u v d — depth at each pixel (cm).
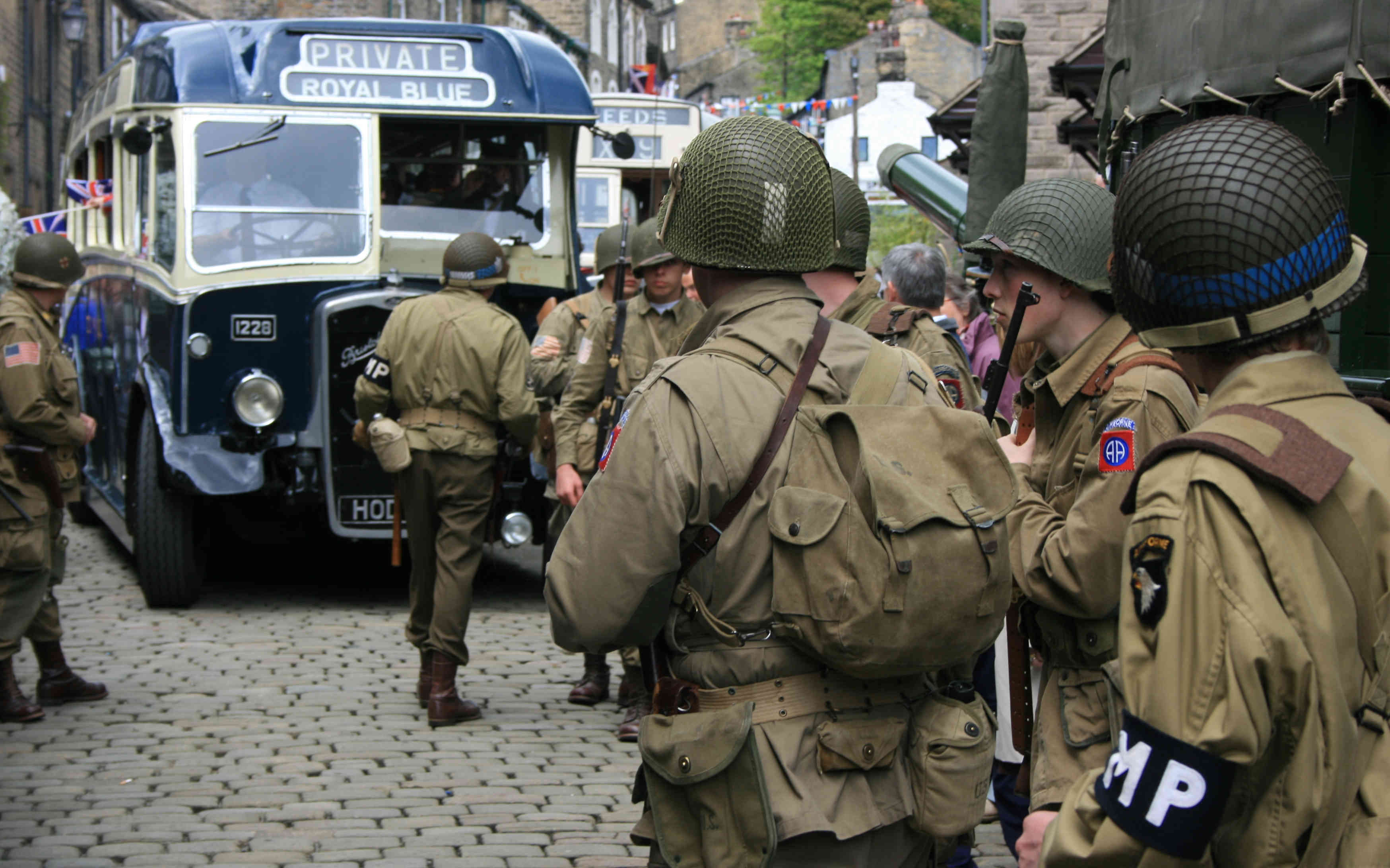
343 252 776
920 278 480
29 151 2941
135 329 834
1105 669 223
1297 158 159
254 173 772
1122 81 570
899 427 213
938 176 805
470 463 550
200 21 830
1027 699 282
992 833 435
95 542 1011
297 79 785
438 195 809
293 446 762
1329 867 149
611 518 209
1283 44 459
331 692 595
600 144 1567
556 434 573
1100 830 150
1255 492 148
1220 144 160
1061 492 266
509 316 574
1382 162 448
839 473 210
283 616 756
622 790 473
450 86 805
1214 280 159
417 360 552
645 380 221
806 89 7206
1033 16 1448
